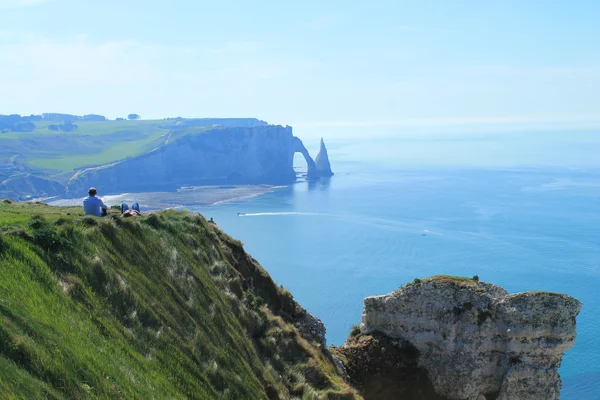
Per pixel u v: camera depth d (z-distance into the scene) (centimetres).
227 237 3278
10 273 1502
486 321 3700
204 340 2056
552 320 3534
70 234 1900
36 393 1133
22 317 1341
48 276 1605
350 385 3078
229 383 1955
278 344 2697
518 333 3566
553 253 14212
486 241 15638
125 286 1856
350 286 11444
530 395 3553
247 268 3209
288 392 2380
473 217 19325
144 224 2531
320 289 11281
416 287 3956
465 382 3691
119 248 2116
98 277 1806
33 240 1719
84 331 1499
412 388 3756
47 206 3112
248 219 19612
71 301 1586
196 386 1747
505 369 3638
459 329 3778
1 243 1595
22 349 1223
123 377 1442
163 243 2467
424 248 14862
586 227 17375
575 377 7544
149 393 1476
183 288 2262
